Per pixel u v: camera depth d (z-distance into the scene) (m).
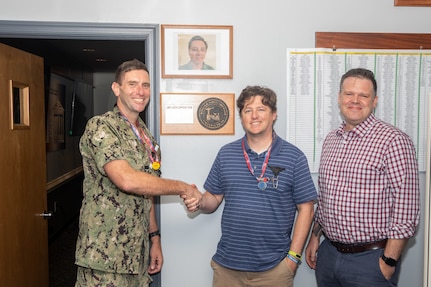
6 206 2.04
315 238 1.96
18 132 2.15
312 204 1.78
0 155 1.98
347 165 1.68
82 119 5.21
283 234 1.73
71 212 4.71
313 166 2.07
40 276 2.44
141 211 1.61
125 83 1.62
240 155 1.79
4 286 2.02
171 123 2.02
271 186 1.70
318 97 2.06
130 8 1.98
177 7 2.00
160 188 1.50
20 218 2.18
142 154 1.61
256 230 1.71
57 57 4.13
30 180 2.31
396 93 2.07
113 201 1.52
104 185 1.52
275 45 2.04
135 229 1.57
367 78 1.68
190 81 2.02
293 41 2.04
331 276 1.75
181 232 2.06
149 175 1.48
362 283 1.64
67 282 3.05
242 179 1.75
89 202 1.54
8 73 2.06
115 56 4.59
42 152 2.48
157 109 2.01
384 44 2.05
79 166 5.21
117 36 1.98
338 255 1.72
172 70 2.00
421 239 2.11
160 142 2.02
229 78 2.02
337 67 2.05
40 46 3.61
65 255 3.69
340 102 1.77
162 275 2.06
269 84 2.05
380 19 2.06
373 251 1.64
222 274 1.79
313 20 2.04
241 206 1.73
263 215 1.70
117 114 1.61
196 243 2.06
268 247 1.71
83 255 1.50
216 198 1.91
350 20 2.05
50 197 3.80
